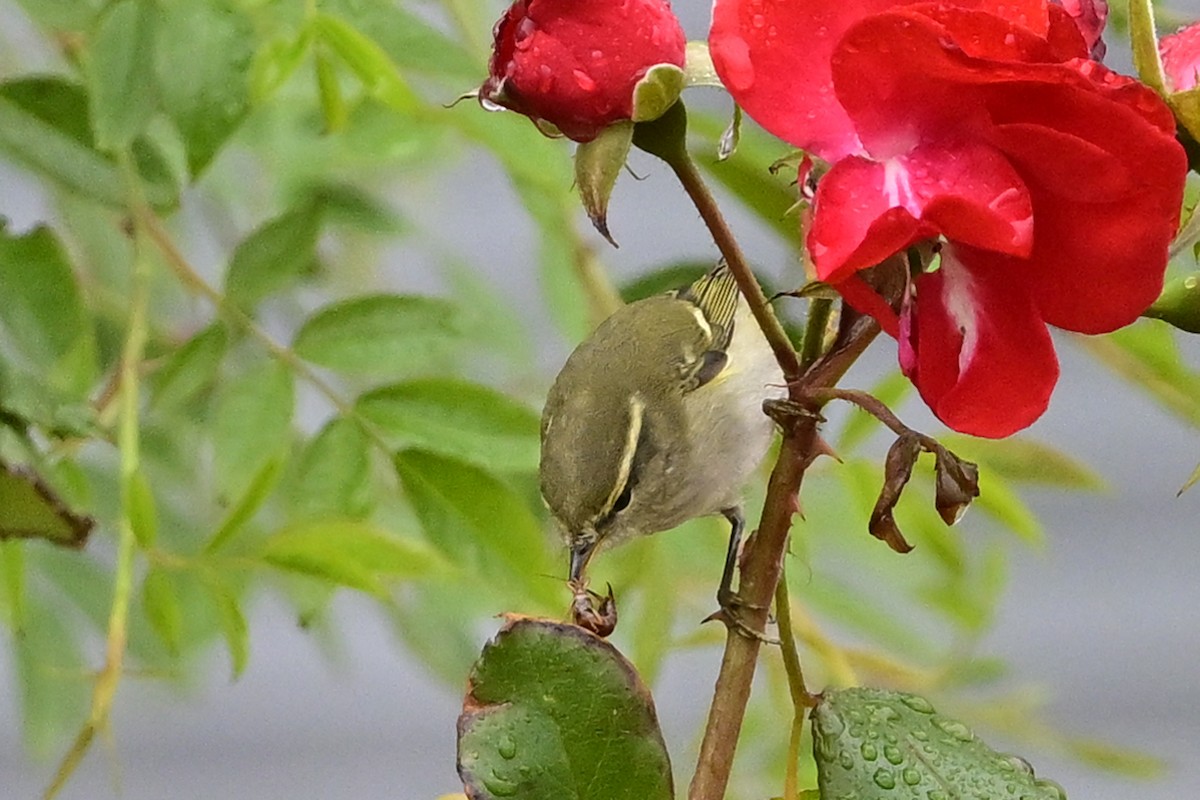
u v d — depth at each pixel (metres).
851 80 1.41
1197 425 3.24
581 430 3.47
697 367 3.63
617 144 1.56
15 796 5.28
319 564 2.67
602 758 1.69
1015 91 1.39
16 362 2.86
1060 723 5.00
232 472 2.93
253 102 2.83
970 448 3.20
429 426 2.90
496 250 4.99
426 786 5.97
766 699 3.60
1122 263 1.45
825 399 1.63
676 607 3.57
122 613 2.57
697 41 1.64
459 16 3.34
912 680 3.40
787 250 3.01
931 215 1.32
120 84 2.64
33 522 2.20
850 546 3.76
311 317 3.04
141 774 5.60
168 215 3.07
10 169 3.70
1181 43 1.66
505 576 2.84
